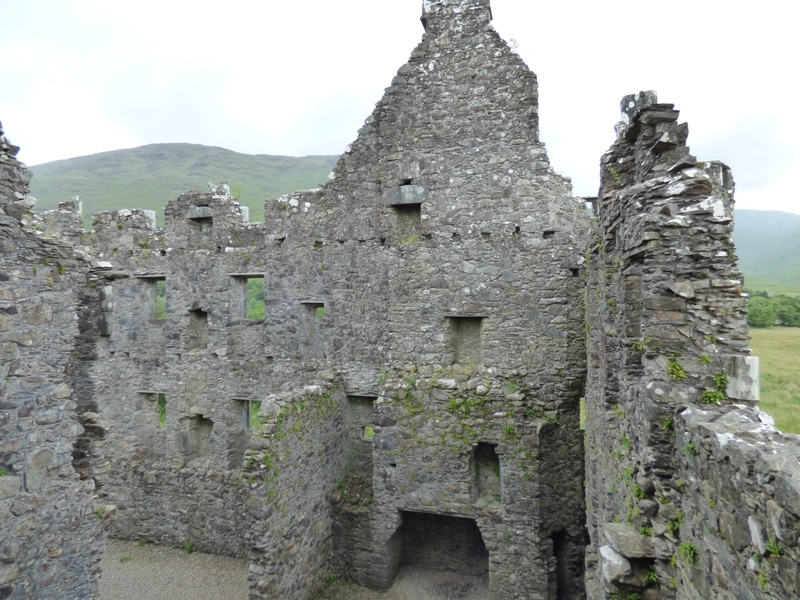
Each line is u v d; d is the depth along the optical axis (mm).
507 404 11305
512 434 11188
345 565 12242
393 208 12680
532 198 11656
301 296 13594
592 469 8602
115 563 13719
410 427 11844
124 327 15617
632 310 6039
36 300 7613
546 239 11609
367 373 12828
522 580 11031
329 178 13227
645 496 5215
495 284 11867
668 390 4957
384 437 12008
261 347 14156
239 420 14711
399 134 12516
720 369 4840
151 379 15391
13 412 7281
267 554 9672
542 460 11219
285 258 13797
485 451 12078
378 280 12734
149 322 15695
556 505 11359
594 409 8539
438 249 12227
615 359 7066
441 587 12102
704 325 4965
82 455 9461
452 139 12141
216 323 14703
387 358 12617
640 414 5320
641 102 6793
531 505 11008
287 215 13766
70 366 8227
